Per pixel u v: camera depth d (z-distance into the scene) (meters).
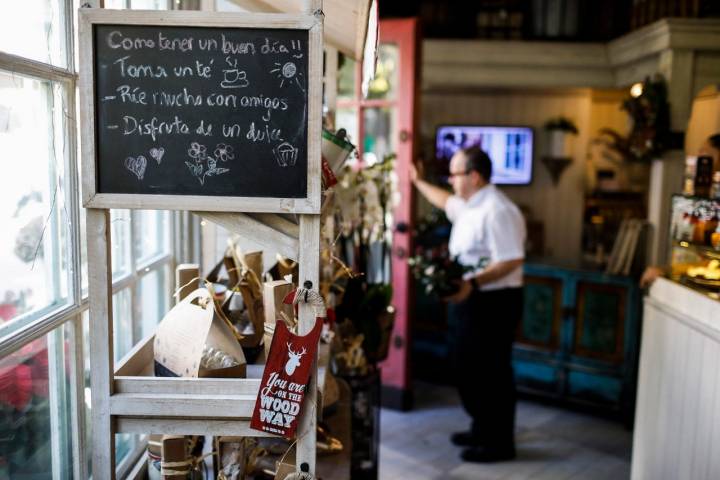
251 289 1.80
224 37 1.40
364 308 2.88
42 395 1.47
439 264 3.54
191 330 1.56
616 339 4.36
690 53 4.18
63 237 1.56
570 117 6.10
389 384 4.55
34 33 1.41
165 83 1.40
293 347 1.46
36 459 1.45
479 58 5.27
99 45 1.39
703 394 2.54
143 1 2.02
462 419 4.43
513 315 3.68
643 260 4.39
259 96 1.41
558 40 5.22
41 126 1.45
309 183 1.42
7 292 1.33
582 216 6.20
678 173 4.30
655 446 2.99
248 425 1.50
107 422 1.47
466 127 6.13
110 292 1.45
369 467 3.01
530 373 4.72
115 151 1.41
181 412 1.47
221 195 1.43
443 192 4.04
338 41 2.55
